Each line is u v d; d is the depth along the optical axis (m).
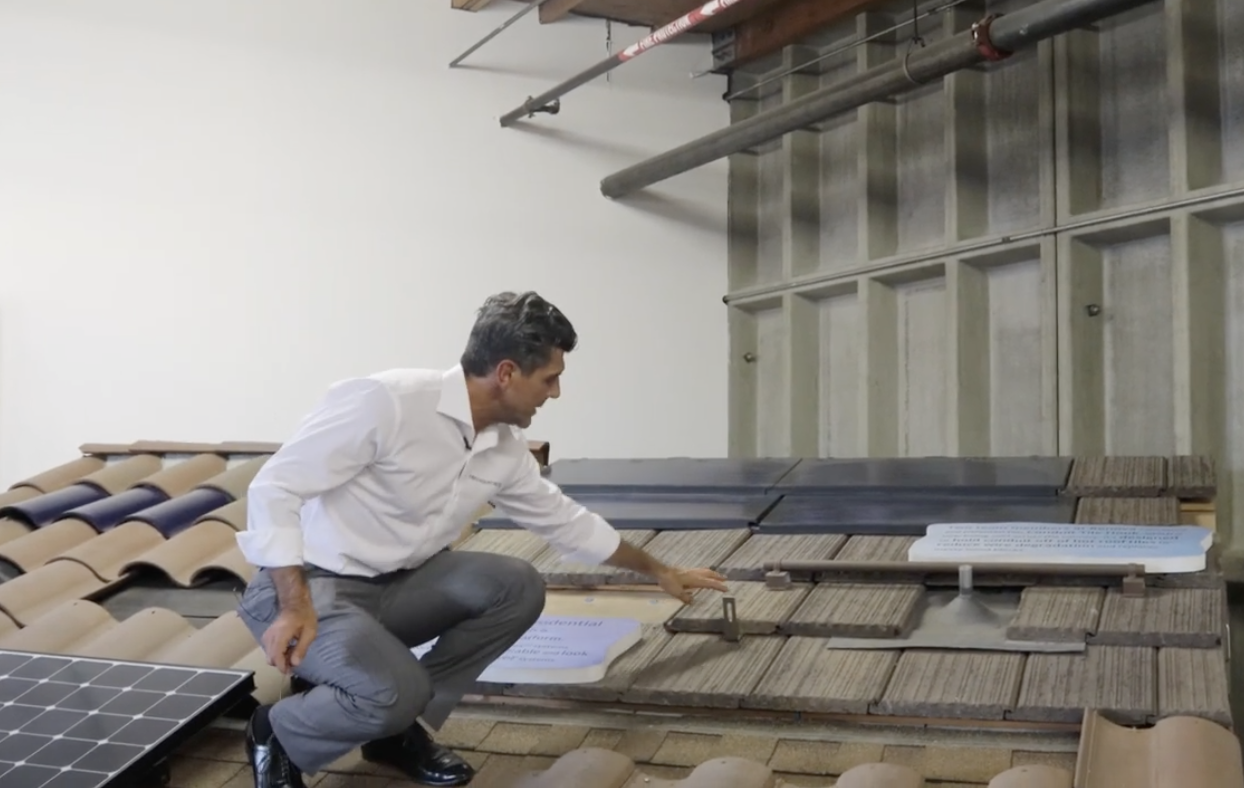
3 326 5.26
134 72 5.48
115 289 5.46
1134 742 1.91
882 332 5.76
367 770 2.23
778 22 6.15
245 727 2.45
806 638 2.48
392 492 2.04
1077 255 4.71
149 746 2.08
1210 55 4.35
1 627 3.02
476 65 6.21
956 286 5.19
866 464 3.99
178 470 4.36
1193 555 2.46
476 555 2.23
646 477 3.96
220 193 5.65
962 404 5.20
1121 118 4.70
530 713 2.38
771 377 6.70
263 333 5.74
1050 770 1.85
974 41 4.20
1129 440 4.70
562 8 6.09
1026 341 5.14
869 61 5.67
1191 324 4.21
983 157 5.29
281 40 5.77
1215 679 2.05
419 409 1.99
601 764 2.07
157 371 5.54
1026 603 2.46
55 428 5.35
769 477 3.82
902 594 2.61
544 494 2.33
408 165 6.05
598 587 2.95
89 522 3.83
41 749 2.08
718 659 2.41
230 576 3.35
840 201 6.16
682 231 6.68
